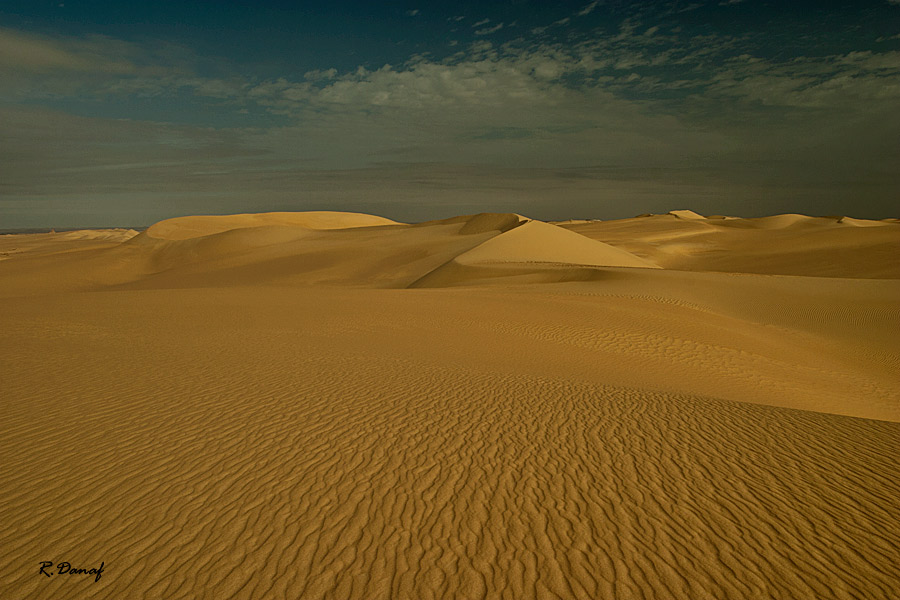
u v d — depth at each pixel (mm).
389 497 5547
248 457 6449
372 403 8680
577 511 5312
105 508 5258
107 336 14055
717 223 145250
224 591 4121
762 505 5457
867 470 6328
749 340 19297
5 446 6652
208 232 114188
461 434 7371
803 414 8773
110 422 7527
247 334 15016
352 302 21984
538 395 9516
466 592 4133
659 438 7367
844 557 4590
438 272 44938
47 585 4184
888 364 18469
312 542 4746
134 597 4051
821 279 31328
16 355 11469
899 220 142000
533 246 53656
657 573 4367
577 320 19938
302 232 93000
